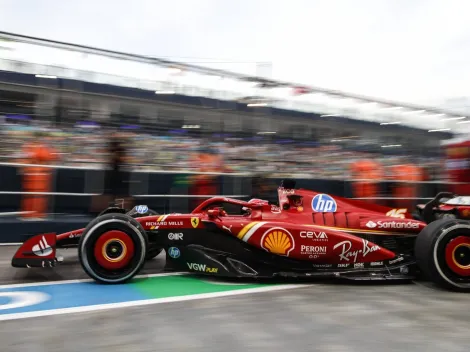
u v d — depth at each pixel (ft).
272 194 29.32
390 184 32.94
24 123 24.27
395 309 10.65
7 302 10.98
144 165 26.09
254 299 11.44
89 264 12.69
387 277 13.42
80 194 22.17
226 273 13.47
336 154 33.65
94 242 12.77
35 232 20.36
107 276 12.79
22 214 20.68
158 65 27.99
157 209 24.34
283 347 8.09
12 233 19.89
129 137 26.20
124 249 12.94
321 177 32.19
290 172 31.35
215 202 14.78
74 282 13.14
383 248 14.14
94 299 11.30
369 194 31.91
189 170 27.84
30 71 24.91
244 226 13.76
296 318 9.84
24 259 13.07
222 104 30.78
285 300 11.39
